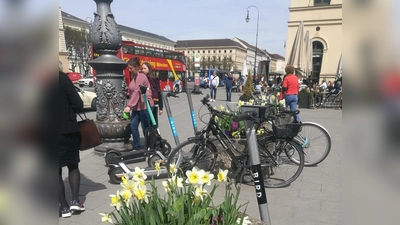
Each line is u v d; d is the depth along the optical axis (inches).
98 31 226.8
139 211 81.7
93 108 546.3
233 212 85.5
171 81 1052.5
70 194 158.2
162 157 194.2
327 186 174.1
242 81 1230.3
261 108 102.7
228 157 177.2
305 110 561.9
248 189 169.0
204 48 4810.5
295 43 649.0
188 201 81.9
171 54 1064.8
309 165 212.2
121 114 234.4
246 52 4702.3
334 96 607.5
